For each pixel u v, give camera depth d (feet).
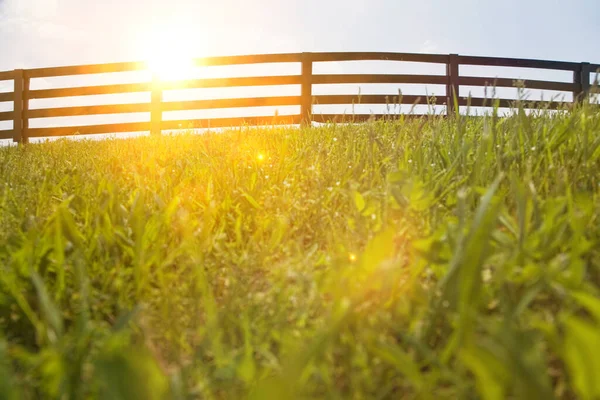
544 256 3.66
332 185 6.92
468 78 40.50
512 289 3.25
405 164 7.10
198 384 2.74
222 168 9.67
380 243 3.24
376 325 3.11
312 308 3.51
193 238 5.05
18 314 3.89
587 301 2.42
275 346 3.34
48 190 8.38
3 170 11.80
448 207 5.32
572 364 2.05
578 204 4.14
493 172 6.24
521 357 1.97
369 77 38.93
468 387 2.48
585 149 5.90
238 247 5.50
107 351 2.25
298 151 10.66
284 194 6.89
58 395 2.64
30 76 43.73
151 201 7.10
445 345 3.05
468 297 2.86
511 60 41.37
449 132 9.72
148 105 40.96
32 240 4.54
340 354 2.99
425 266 3.85
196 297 3.99
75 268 4.30
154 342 3.50
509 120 8.63
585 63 42.63
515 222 4.20
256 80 39.17
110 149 18.04
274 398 2.23
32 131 43.70
